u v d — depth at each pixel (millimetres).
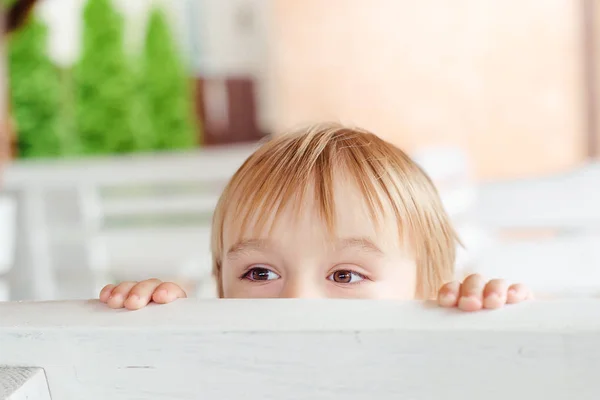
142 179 2279
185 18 5035
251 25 5008
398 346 372
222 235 828
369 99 4176
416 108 4094
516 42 3852
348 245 750
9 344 408
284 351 384
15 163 2389
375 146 842
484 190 2094
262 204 762
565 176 2076
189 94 4699
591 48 3719
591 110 3762
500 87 3912
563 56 3766
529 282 1498
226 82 4949
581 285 1471
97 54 4410
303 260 746
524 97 3869
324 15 4191
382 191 780
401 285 782
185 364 396
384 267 763
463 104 3996
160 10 4543
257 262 764
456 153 2047
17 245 2234
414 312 389
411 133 4113
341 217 750
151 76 4520
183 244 2324
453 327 366
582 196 2059
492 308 388
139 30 4707
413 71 4074
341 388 383
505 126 3926
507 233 2613
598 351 357
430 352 369
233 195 814
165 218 2504
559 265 1585
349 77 4195
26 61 4199
